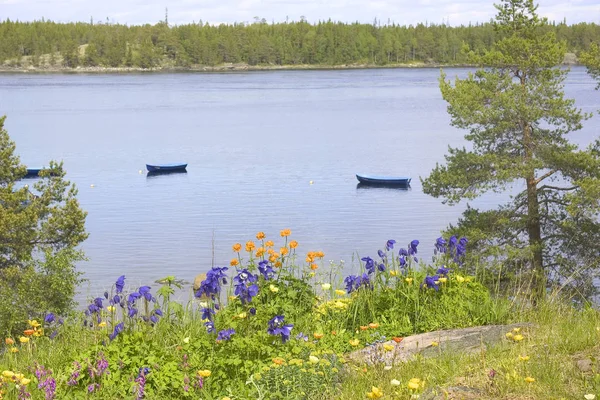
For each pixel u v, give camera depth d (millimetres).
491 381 6477
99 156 105875
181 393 7199
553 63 32688
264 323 8359
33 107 190625
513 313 9656
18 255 29484
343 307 9727
